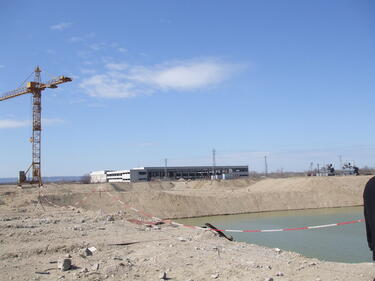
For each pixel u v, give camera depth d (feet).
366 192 20.13
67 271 31.17
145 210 158.30
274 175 497.46
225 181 304.30
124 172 398.01
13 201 142.92
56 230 55.42
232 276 28.96
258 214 168.45
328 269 31.14
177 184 303.48
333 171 300.81
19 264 33.86
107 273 29.96
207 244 45.27
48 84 248.11
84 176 476.13
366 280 27.20
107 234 52.95
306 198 196.65
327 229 103.55
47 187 231.91
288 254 41.39
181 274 30.09
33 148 246.68
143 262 34.30
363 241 83.82
